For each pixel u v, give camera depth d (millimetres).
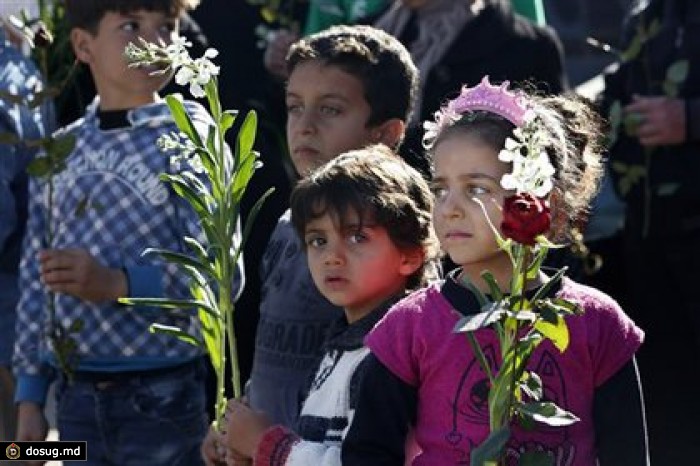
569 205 6531
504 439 5719
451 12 10734
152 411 9336
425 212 7152
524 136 5758
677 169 10820
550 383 6234
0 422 11422
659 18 11016
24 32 10086
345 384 6941
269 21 12164
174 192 9234
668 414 11141
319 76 8344
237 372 7227
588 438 6305
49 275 9094
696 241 10867
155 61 7000
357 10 11906
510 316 5648
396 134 8523
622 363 6367
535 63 10789
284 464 6891
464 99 6383
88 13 9508
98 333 9281
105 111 9531
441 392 6258
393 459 6355
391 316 6449
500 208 6223
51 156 9250
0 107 10648
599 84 12664
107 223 9273
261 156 11711
